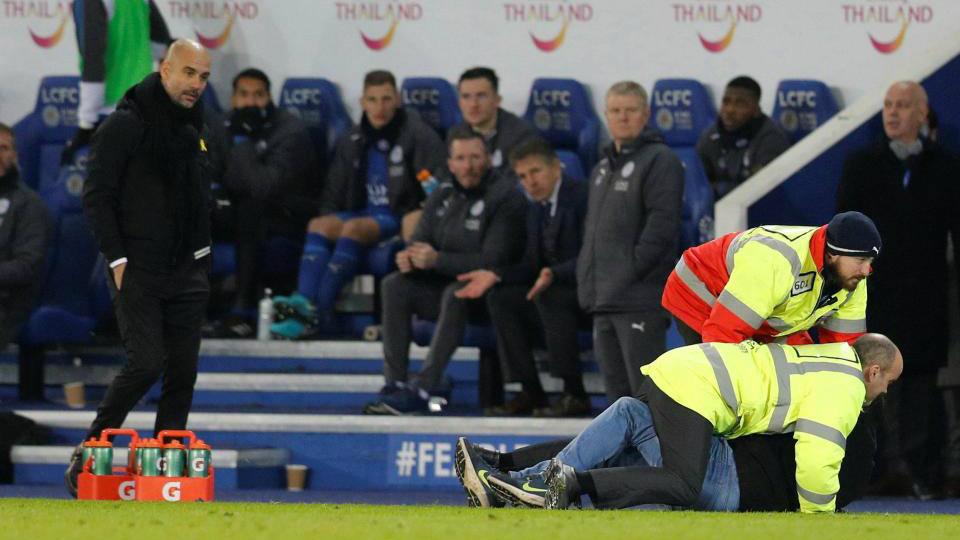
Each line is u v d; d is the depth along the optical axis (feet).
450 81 142.61
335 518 69.56
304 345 128.98
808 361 78.13
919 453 112.16
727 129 132.87
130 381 96.22
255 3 143.02
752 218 114.52
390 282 120.47
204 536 60.80
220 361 129.59
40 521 66.59
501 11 142.41
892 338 110.52
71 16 144.56
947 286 114.11
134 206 95.91
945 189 110.73
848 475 82.38
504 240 119.55
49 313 128.57
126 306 95.91
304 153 134.72
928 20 139.74
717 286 87.86
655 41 141.49
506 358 119.65
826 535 63.46
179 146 95.96
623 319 112.47
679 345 127.65
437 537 60.85
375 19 142.72
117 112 95.66
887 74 140.15
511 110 142.41
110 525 64.95
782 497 79.05
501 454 83.41
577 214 120.88
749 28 140.67
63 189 136.36
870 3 140.05
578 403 119.03
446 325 118.32
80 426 118.52
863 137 114.01
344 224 131.85
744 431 78.89
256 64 143.23
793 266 79.15
